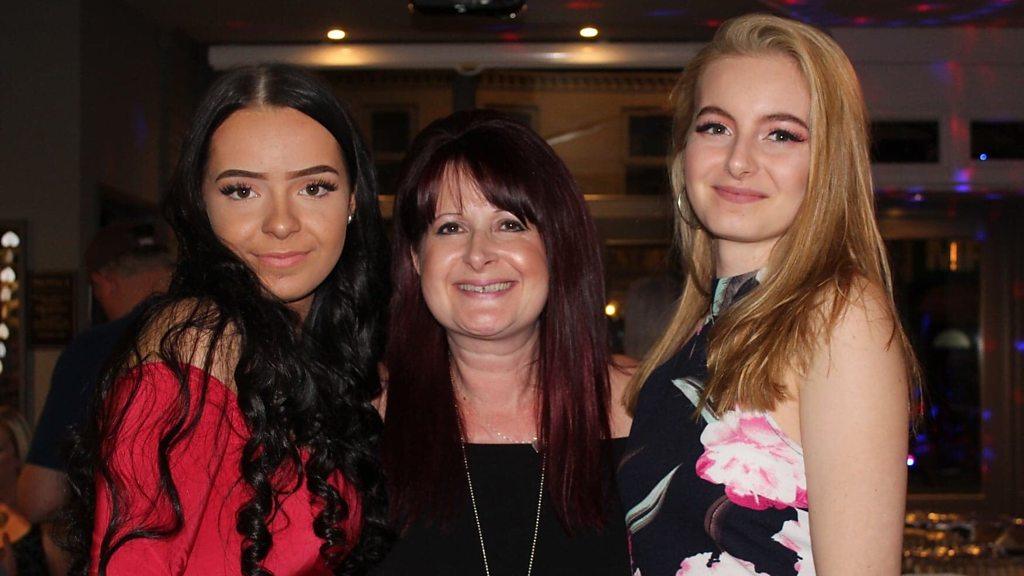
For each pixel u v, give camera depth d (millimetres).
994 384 5512
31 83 4527
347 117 1882
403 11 5059
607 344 2096
